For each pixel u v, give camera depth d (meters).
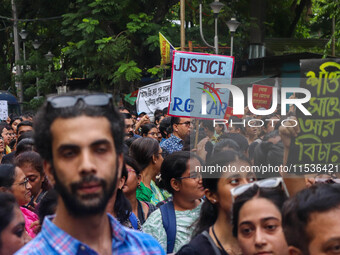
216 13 14.68
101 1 18.48
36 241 1.88
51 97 1.88
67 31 19.80
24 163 4.18
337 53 14.16
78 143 1.77
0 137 6.82
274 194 2.40
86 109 1.82
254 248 2.36
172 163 3.62
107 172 1.80
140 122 9.60
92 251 1.84
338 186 2.12
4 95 24.81
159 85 11.20
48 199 3.38
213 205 2.92
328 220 2.01
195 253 2.71
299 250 2.12
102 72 19.70
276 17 20.56
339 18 12.18
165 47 15.01
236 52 20.44
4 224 2.46
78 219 1.81
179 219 3.58
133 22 19.22
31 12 27.45
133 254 2.01
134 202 4.21
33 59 24.67
